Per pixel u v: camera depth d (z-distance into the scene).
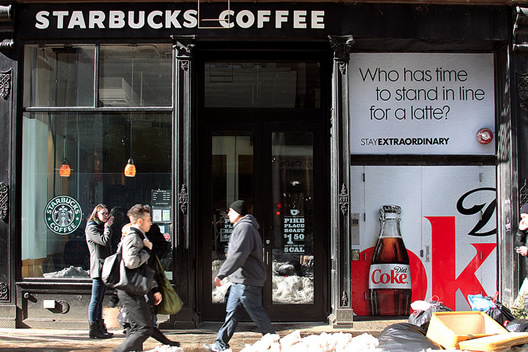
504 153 6.94
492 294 7.05
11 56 6.68
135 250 4.48
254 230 5.02
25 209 6.73
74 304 6.56
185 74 6.66
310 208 7.04
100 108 6.77
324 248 6.98
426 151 7.14
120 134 6.80
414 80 7.17
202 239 6.98
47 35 6.69
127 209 6.75
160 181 6.75
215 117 7.09
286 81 7.14
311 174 7.06
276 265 6.98
